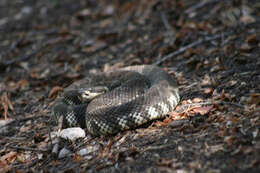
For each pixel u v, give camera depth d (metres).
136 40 13.45
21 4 20.62
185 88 9.37
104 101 8.57
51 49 14.62
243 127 6.59
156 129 7.45
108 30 14.82
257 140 6.12
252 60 9.61
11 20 18.59
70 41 14.90
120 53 12.99
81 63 12.98
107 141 7.57
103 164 6.70
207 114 7.60
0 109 10.59
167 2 14.88
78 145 7.73
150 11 14.91
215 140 6.45
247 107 7.43
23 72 13.43
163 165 6.09
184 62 11.00
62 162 7.33
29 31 16.84
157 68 10.03
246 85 8.48
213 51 10.83
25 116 10.14
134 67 10.76
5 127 9.68
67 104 9.64
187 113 7.81
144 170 6.15
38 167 7.45
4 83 12.80
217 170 5.65
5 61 14.35
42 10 18.92
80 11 17.48
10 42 16.12
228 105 7.79
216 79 9.27
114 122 7.66
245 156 5.80
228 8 12.78
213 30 11.99
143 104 7.71
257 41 10.39
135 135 7.42
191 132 6.96
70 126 8.71
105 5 17.25
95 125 7.81
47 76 12.62
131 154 6.69
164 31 13.30
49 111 10.15
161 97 8.02
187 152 6.30
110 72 10.62
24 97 11.48
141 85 9.21
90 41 14.23
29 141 8.69
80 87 10.18
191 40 12.05
